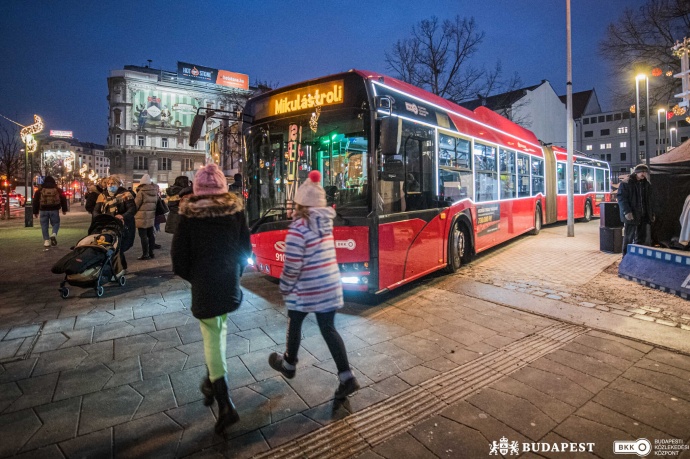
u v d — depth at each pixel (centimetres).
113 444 267
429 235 657
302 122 563
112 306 567
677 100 2064
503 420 293
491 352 411
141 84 6762
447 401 320
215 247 285
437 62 2236
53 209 1106
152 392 335
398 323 498
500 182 977
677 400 315
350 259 520
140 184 902
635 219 845
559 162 1527
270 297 613
